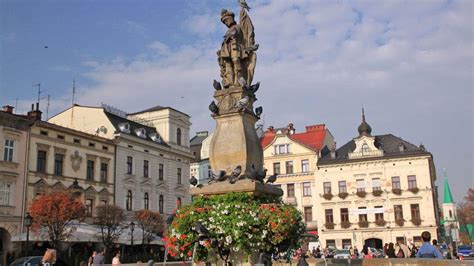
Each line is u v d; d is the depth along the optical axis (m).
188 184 55.16
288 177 59.25
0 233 34.50
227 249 9.38
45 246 33.25
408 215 52.81
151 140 50.50
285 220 9.12
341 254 37.28
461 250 46.19
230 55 11.51
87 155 41.69
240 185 9.85
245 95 11.00
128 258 35.28
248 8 12.07
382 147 57.12
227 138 10.82
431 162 55.94
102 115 46.69
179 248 9.48
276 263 12.30
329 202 56.22
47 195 32.06
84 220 36.81
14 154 35.41
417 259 10.61
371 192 54.72
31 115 38.34
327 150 64.44
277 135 61.22
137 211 41.91
